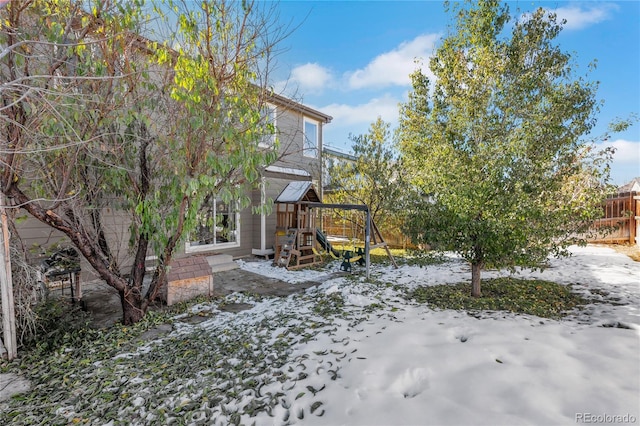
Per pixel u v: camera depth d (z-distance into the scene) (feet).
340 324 11.36
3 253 10.44
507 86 15.74
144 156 13.21
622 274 18.88
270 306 15.55
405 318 11.41
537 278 18.60
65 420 7.28
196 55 11.01
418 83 21.22
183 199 12.16
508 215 12.17
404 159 22.95
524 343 8.09
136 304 13.69
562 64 16.11
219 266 23.85
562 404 5.48
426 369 7.20
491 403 5.69
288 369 8.41
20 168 9.99
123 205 13.70
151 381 8.77
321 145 36.91
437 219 13.74
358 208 21.42
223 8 11.52
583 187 13.06
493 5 16.11
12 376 9.57
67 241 15.66
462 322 10.41
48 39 9.73
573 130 14.57
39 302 12.02
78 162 11.51
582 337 8.49
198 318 14.29
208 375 8.82
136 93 11.37
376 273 22.29
